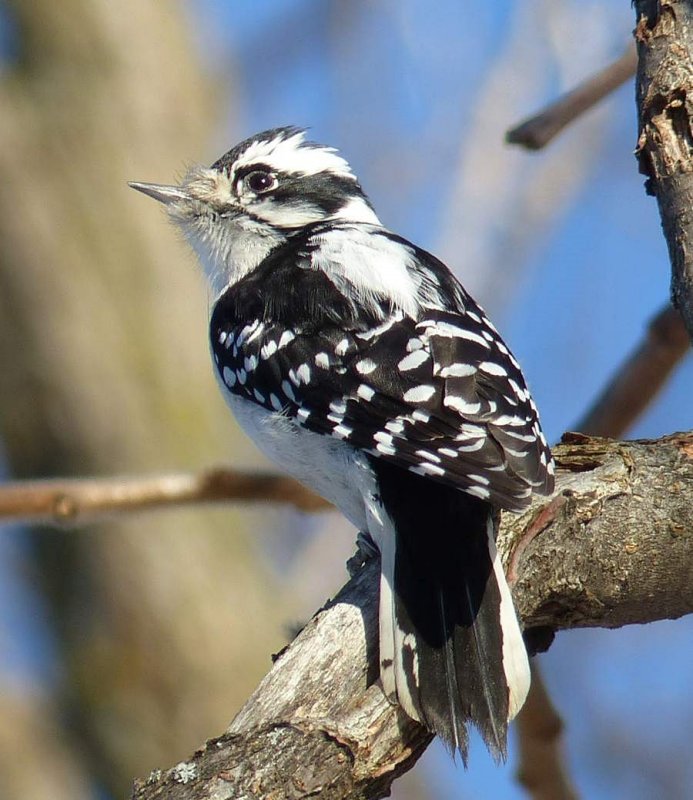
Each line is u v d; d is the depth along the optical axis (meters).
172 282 15.25
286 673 7.36
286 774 6.79
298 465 9.43
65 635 14.54
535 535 7.97
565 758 9.74
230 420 15.37
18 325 14.81
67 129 15.25
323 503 10.51
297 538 15.47
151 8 15.90
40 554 14.67
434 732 7.19
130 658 14.36
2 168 15.02
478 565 7.80
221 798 6.68
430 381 8.58
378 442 8.36
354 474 8.76
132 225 15.21
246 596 14.58
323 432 8.84
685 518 7.99
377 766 7.08
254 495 10.35
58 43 15.45
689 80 8.16
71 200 15.10
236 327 9.80
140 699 14.29
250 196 11.73
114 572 14.44
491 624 7.58
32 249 14.91
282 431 9.36
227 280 11.67
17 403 14.75
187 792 6.68
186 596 14.40
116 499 10.15
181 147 15.61
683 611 8.22
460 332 8.94
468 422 8.29
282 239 11.56
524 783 9.84
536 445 8.14
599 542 7.96
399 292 9.32
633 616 8.16
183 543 14.54
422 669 7.36
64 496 10.05
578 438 8.45
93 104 15.37
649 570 8.00
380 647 7.39
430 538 7.93
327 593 14.63
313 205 11.79
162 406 14.84
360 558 9.19
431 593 7.71
